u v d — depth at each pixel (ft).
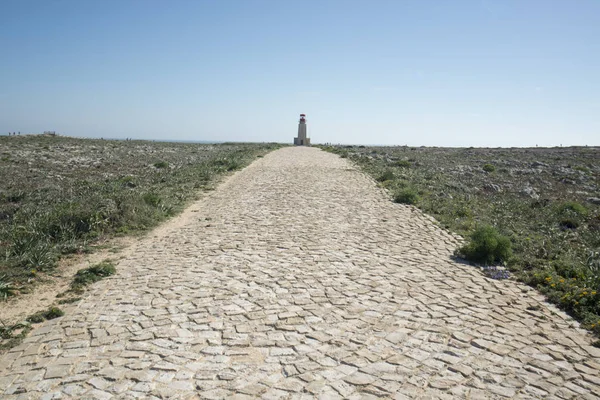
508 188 83.20
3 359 19.21
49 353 19.60
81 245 37.76
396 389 16.83
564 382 17.65
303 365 18.49
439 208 54.54
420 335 21.42
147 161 115.34
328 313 23.77
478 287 28.48
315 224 45.88
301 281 28.73
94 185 66.95
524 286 29.04
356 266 32.12
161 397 16.16
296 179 82.07
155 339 20.75
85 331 21.74
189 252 35.83
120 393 16.43
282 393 16.46
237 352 19.51
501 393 16.74
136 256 35.17
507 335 21.71
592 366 18.98
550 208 62.49
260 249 36.37
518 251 36.96
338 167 103.65
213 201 60.39
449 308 24.88
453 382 17.40
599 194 81.30
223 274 30.14
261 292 26.73
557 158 165.99
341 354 19.45
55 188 65.87
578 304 25.21
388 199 61.93
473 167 120.78
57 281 29.60
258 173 90.94
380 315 23.66
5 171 82.69
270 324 22.34
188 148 182.91
